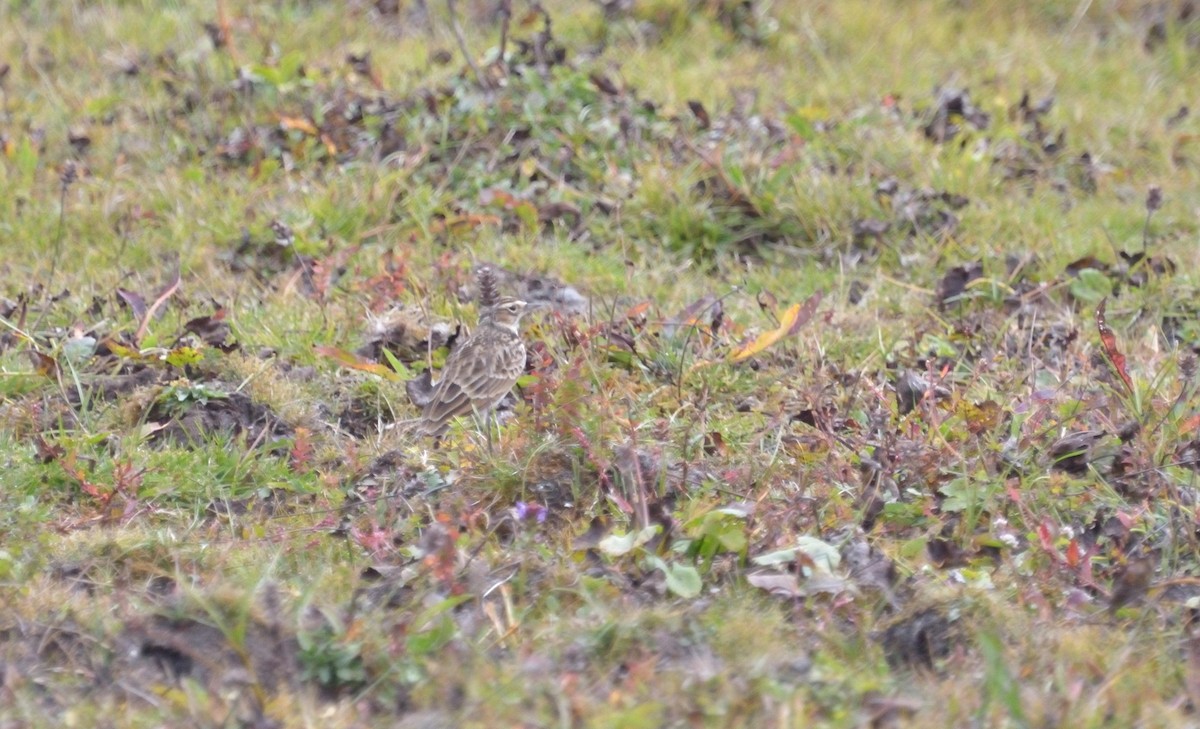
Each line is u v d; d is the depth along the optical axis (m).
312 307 13.14
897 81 19.81
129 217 14.97
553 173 16.25
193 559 8.80
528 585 8.34
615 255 14.91
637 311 12.66
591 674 7.49
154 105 17.72
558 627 7.88
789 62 20.56
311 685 7.38
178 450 10.49
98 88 18.47
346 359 11.35
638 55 19.77
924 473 9.80
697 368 11.73
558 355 11.89
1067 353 12.34
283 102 17.58
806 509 9.22
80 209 15.23
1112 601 8.33
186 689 7.14
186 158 16.75
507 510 9.16
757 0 21.81
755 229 15.54
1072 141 18.55
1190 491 9.80
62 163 16.41
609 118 16.95
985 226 15.52
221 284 13.91
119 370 11.73
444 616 7.77
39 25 20.47
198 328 12.39
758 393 11.61
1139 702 7.27
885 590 8.31
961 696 7.31
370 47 19.94
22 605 8.08
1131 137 18.67
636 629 7.75
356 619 7.71
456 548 8.42
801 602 8.23
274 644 7.56
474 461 9.83
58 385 11.38
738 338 12.52
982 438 10.25
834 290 14.38
